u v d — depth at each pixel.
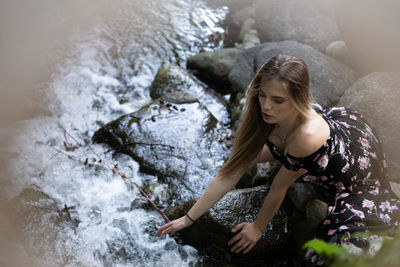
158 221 2.98
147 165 3.39
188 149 3.52
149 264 2.76
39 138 3.63
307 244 0.92
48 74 4.46
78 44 4.99
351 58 4.10
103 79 4.52
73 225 2.86
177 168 3.37
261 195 2.92
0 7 5.05
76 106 4.12
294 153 2.18
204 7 6.00
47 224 2.80
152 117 3.72
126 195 3.14
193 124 3.72
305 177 2.62
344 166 2.35
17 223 2.75
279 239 2.76
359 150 2.45
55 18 5.34
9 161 3.30
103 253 2.75
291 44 4.26
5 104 3.89
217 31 5.52
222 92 4.54
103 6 5.78
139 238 2.87
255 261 2.79
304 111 2.03
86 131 3.84
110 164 3.41
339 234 2.29
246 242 2.59
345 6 3.55
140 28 5.41
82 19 5.46
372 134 2.58
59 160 3.39
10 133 3.62
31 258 2.54
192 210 2.46
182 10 5.88
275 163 3.17
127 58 4.86
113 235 2.86
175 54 5.02
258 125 2.29
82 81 4.44
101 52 4.92
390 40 3.44
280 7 4.99
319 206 2.80
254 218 2.78
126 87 4.47
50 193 3.07
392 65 3.60
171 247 2.85
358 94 3.40
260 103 2.05
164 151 3.48
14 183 3.09
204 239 2.79
